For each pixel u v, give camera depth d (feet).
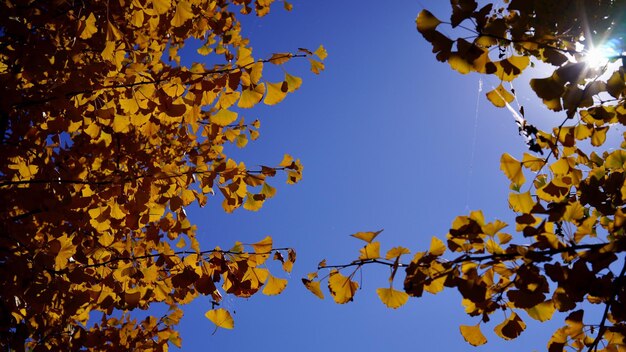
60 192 5.22
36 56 5.04
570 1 3.85
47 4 5.23
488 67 3.88
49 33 5.49
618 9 3.82
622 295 4.01
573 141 4.47
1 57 5.35
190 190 6.38
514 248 4.06
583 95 3.95
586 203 4.48
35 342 6.44
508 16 4.28
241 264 5.64
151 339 7.30
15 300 5.39
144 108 5.29
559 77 3.92
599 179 4.62
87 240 6.17
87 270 5.86
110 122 5.69
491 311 4.34
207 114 6.80
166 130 7.07
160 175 5.80
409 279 4.11
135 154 6.11
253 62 5.08
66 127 5.41
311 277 4.41
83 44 5.77
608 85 3.95
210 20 6.73
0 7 4.98
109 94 5.48
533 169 4.50
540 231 4.08
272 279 5.71
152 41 6.89
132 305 6.02
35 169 5.43
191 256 5.79
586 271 3.97
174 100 5.30
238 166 5.88
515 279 4.12
